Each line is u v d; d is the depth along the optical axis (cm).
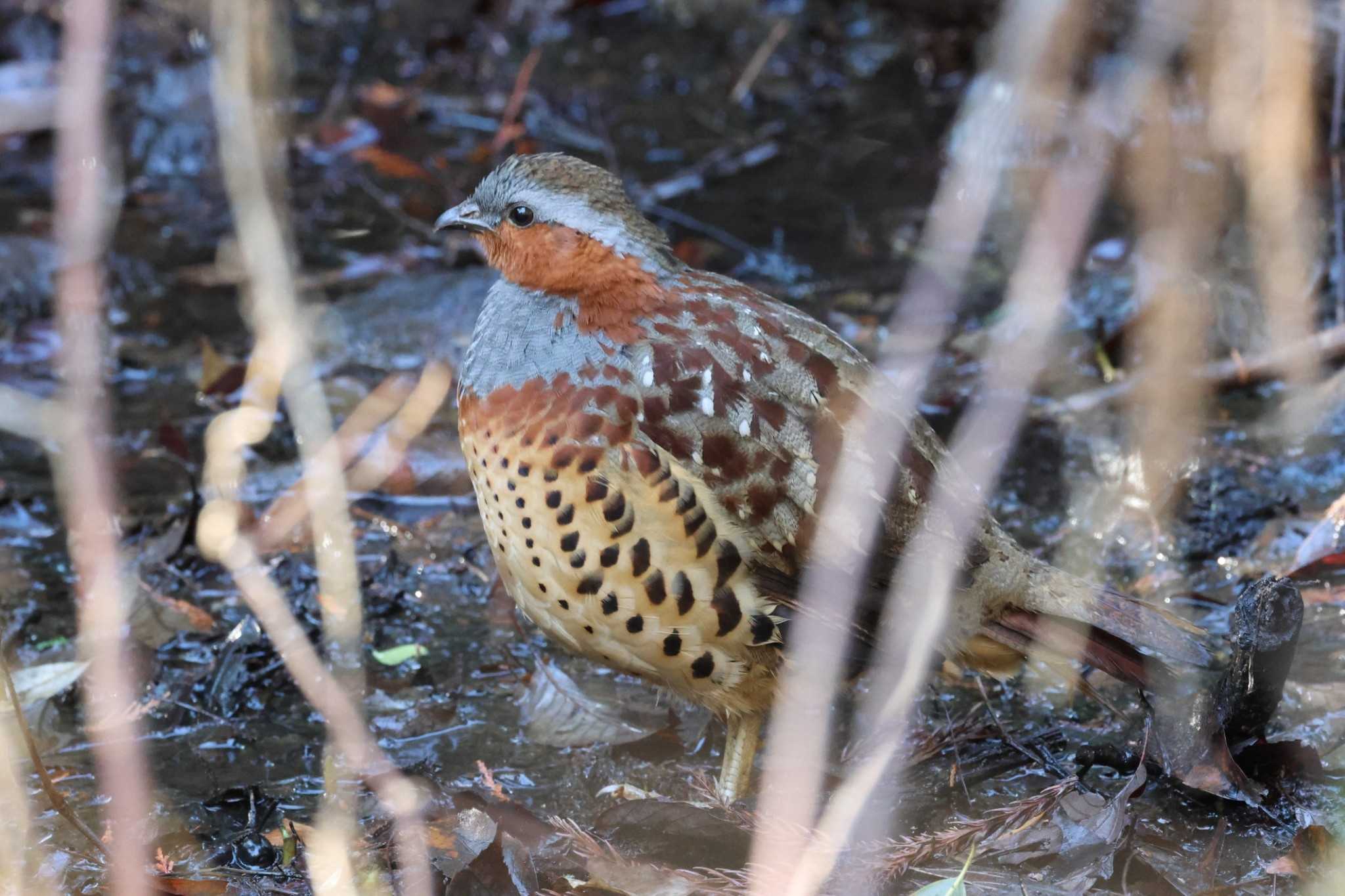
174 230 1298
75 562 921
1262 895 648
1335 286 1100
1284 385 1048
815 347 712
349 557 832
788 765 691
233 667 819
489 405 689
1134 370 1041
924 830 706
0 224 1270
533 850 689
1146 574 902
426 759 763
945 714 793
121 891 610
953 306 727
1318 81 1181
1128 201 1053
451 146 1436
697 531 666
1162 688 720
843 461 684
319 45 1598
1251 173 904
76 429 699
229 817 717
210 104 1395
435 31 1634
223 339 1152
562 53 1625
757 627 684
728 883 654
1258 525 934
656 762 776
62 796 706
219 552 886
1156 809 710
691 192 1368
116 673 748
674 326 691
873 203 1347
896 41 1622
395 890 649
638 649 691
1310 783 718
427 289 1197
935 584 642
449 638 867
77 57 616
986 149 662
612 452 662
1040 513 965
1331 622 841
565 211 693
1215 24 748
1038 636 716
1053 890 643
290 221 1152
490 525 700
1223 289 1039
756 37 1648
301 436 853
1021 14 643
